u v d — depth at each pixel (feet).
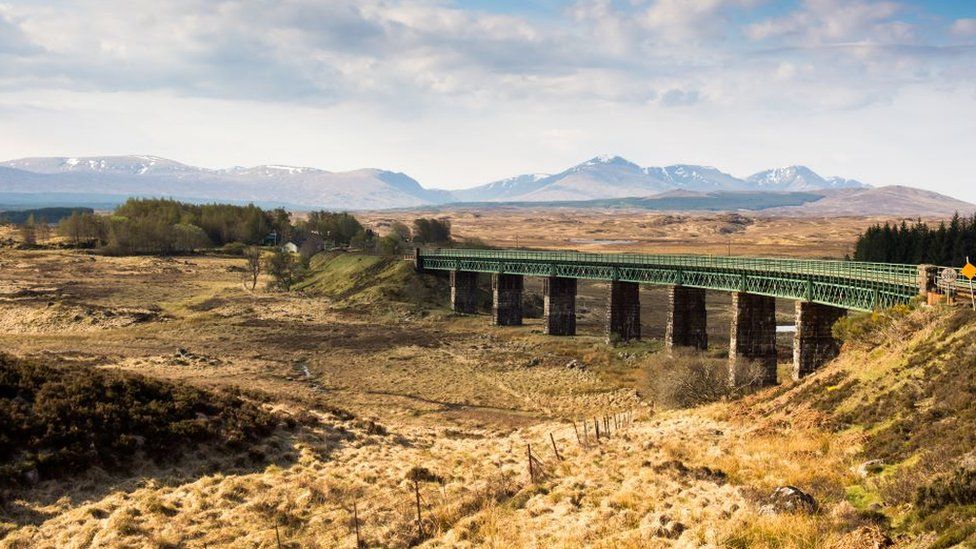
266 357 338.54
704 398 219.20
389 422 213.46
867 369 145.69
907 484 77.71
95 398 133.28
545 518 91.71
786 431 130.21
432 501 109.19
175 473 121.70
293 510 106.63
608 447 140.26
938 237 467.93
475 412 240.73
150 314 443.73
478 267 454.81
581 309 517.96
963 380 105.50
